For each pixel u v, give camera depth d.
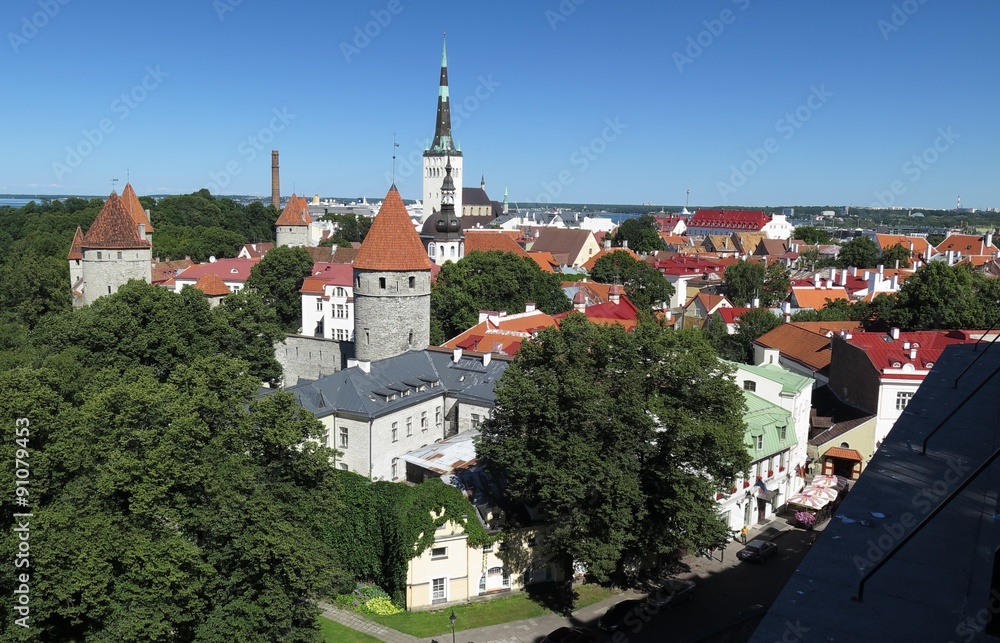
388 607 46.22
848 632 11.99
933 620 12.27
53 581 31.39
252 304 75.38
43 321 79.44
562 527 44.69
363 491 48.66
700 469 45.78
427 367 69.69
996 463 18.48
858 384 69.25
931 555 14.32
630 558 50.81
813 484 59.66
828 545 14.79
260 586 34.84
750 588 49.16
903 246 163.38
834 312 101.62
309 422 40.03
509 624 44.78
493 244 153.50
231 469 35.12
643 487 45.91
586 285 129.50
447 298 103.19
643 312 107.00
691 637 42.94
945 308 85.38
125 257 108.50
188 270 131.38
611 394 46.78
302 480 39.41
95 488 34.25
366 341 75.88
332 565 39.19
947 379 27.03
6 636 30.06
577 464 42.91
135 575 31.25
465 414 65.75
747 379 65.56
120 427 36.53
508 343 77.00
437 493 46.81
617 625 43.56
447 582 46.97
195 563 32.09
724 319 108.44
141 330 66.56
